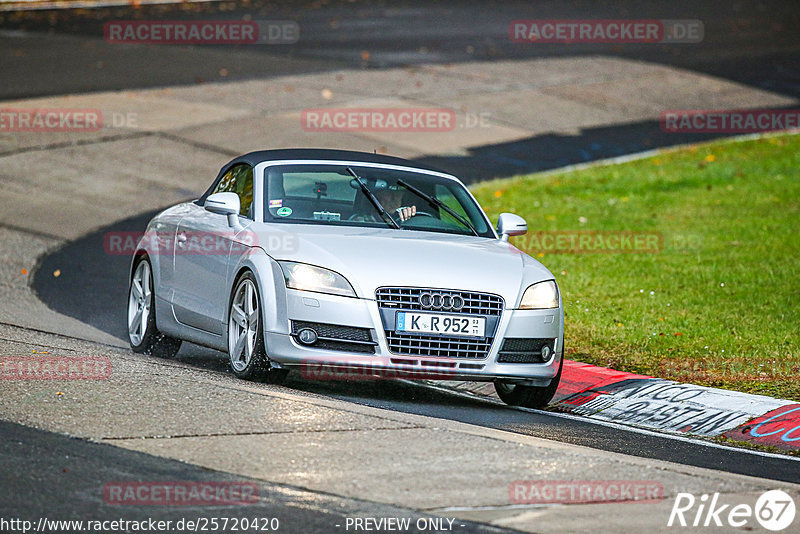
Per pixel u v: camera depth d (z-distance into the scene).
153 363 30.69
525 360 29.91
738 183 69.81
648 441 27.77
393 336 28.61
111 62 100.75
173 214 36.75
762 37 129.75
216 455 21.47
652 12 145.62
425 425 24.70
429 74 103.56
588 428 28.92
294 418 24.36
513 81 102.50
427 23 132.75
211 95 89.75
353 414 25.16
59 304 43.84
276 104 88.12
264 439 22.66
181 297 34.06
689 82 105.69
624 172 73.31
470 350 29.08
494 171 73.25
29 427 22.47
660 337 38.88
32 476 19.67
